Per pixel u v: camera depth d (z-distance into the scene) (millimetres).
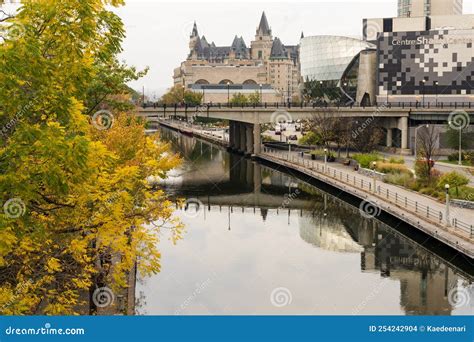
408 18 138750
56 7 12828
